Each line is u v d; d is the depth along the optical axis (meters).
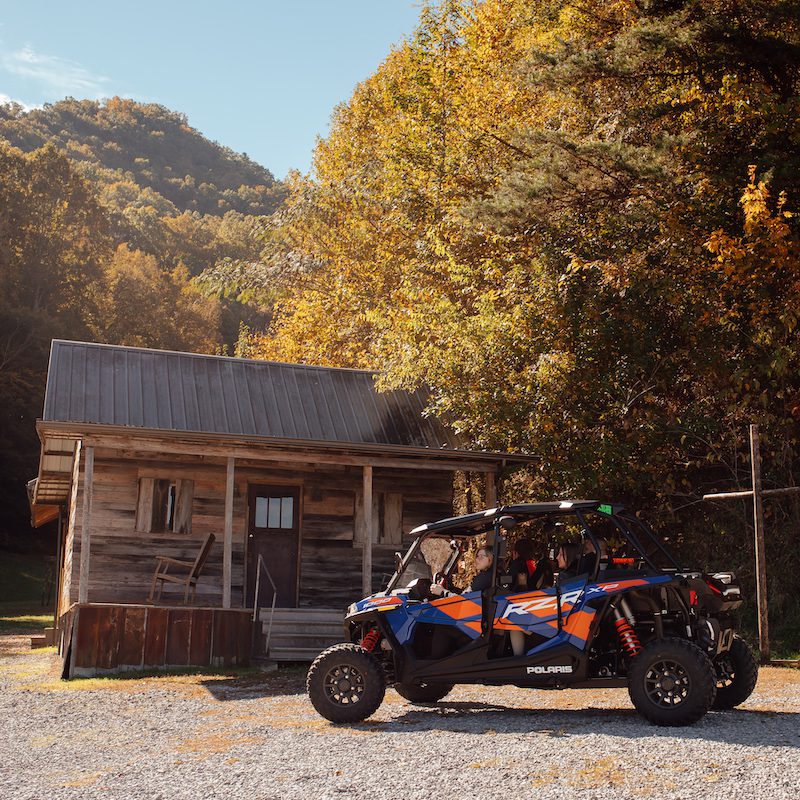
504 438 17.17
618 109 17.02
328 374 18.81
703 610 8.52
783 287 14.65
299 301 33.53
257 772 6.66
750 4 14.41
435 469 18.88
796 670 11.78
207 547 15.84
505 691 11.31
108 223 69.19
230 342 91.00
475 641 8.76
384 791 5.88
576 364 16.45
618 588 8.35
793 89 15.41
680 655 7.80
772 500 15.96
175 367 17.53
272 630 15.41
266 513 17.86
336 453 16.62
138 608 14.88
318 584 17.89
